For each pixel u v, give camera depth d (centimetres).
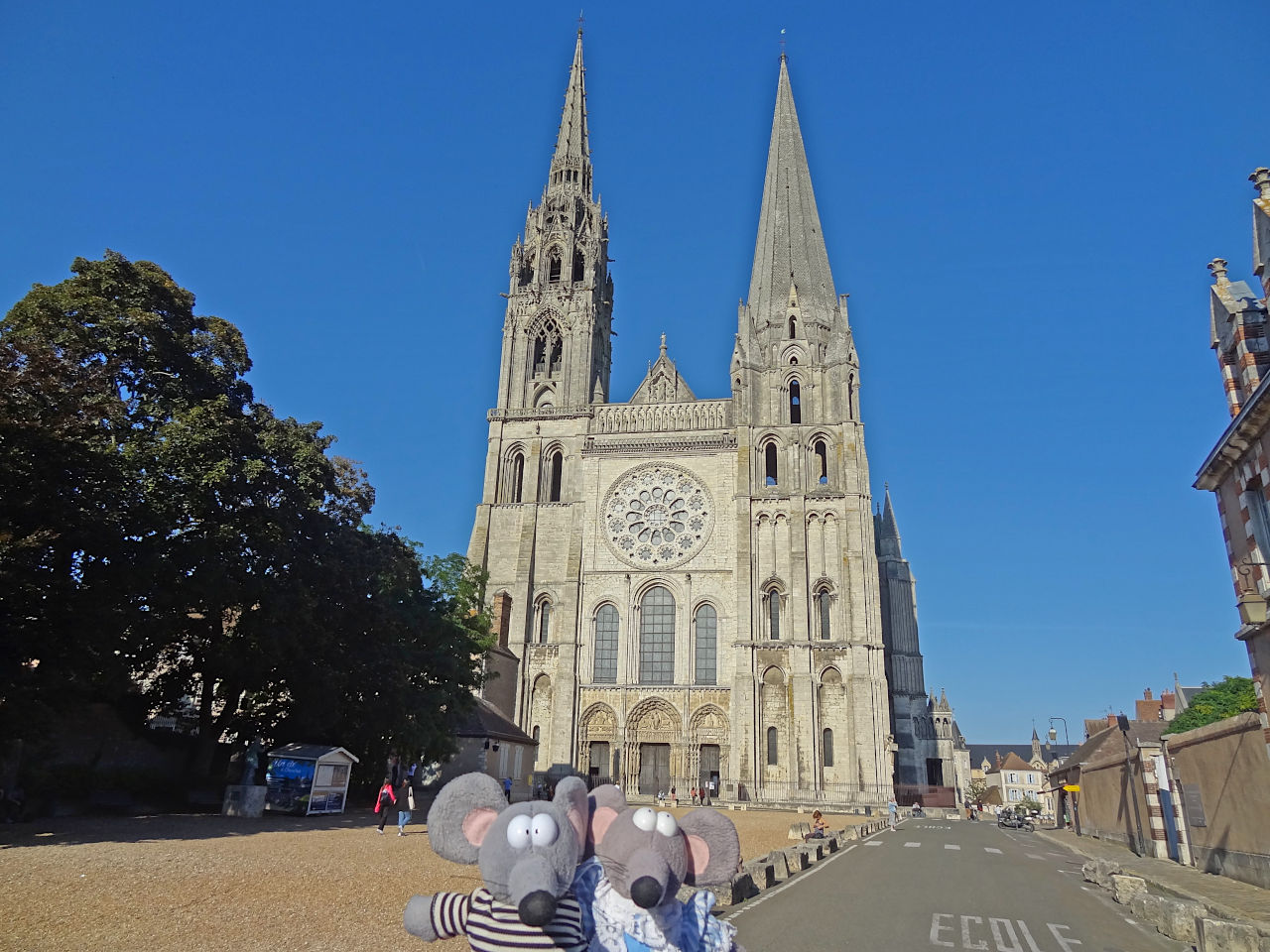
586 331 9612
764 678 8038
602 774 8106
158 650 4109
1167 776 3994
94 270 4078
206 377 4356
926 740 10388
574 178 10594
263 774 4800
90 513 3366
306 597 4375
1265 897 2566
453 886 2345
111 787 4159
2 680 3189
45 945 1509
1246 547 2898
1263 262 2800
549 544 8856
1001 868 3506
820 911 2214
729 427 8931
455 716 6275
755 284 10162
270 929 1691
